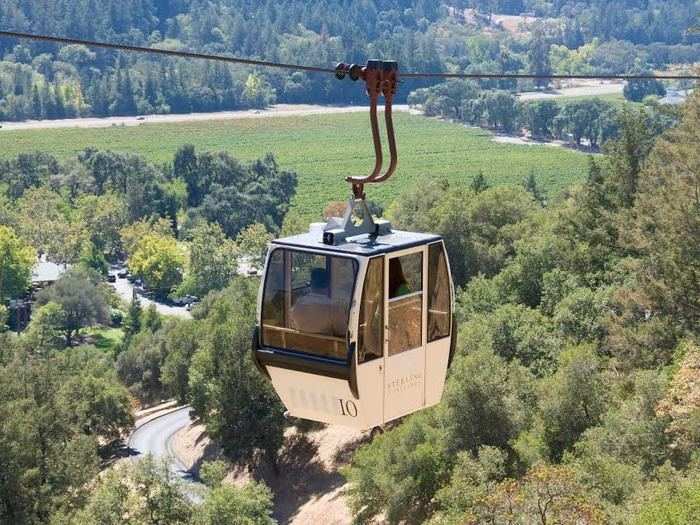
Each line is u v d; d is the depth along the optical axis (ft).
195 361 374.63
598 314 284.61
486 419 231.91
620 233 276.00
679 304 241.76
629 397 224.74
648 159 311.47
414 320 65.26
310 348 63.36
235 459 348.18
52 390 306.55
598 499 171.63
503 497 162.40
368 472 244.83
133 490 233.35
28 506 266.57
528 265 344.90
